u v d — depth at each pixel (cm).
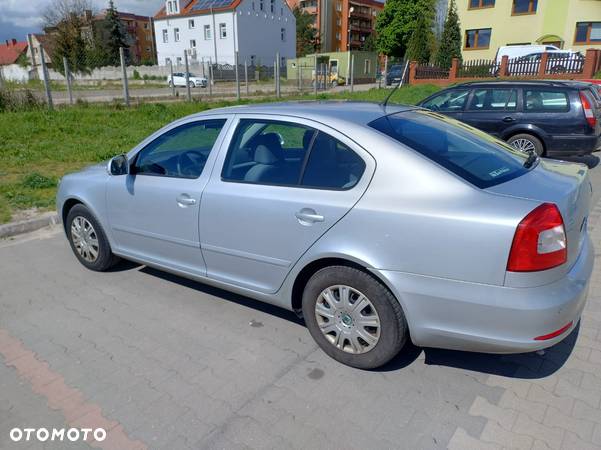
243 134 339
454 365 305
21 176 788
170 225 371
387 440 245
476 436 246
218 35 5194
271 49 5541
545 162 332
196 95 2188
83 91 2564
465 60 3503
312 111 318
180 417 265
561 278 247
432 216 252
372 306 281
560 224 241
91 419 265
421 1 4694
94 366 312
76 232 459
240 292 348
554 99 816
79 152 966
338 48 8325
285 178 309
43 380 299
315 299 305
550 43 3180
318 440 246
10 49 6644
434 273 254
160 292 417
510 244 235
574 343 327
